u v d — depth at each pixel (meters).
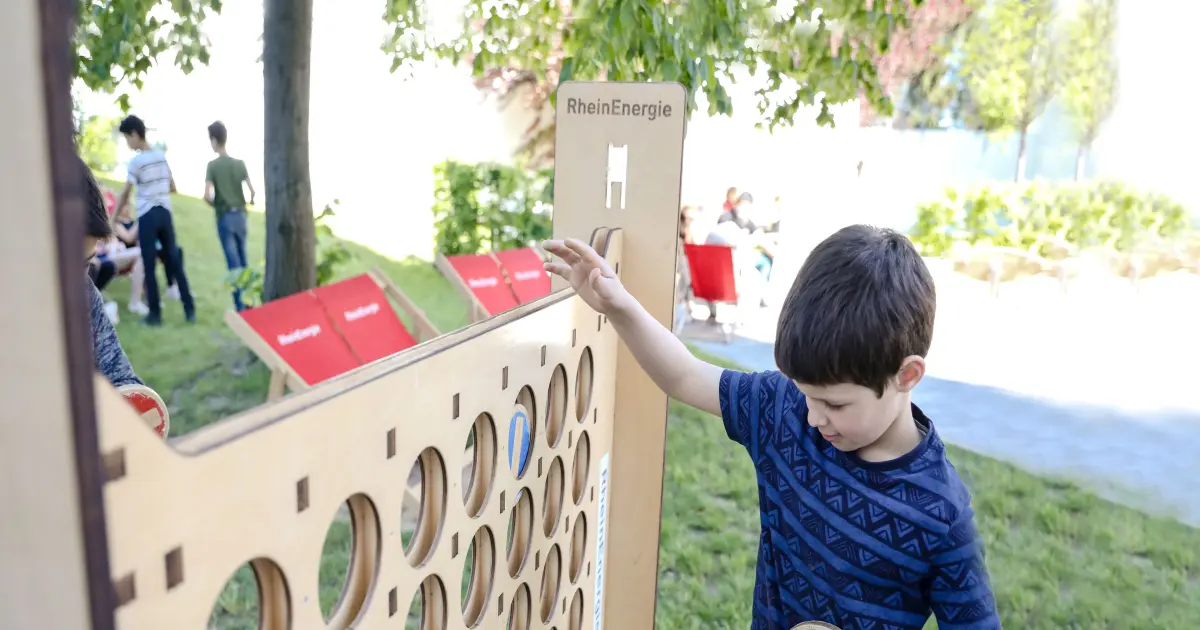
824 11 4.39
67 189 0.36
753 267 7.61
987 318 6.75
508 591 1.11
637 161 1.52
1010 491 4.01
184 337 5.80
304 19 4.53
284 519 0.61
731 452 4.59
